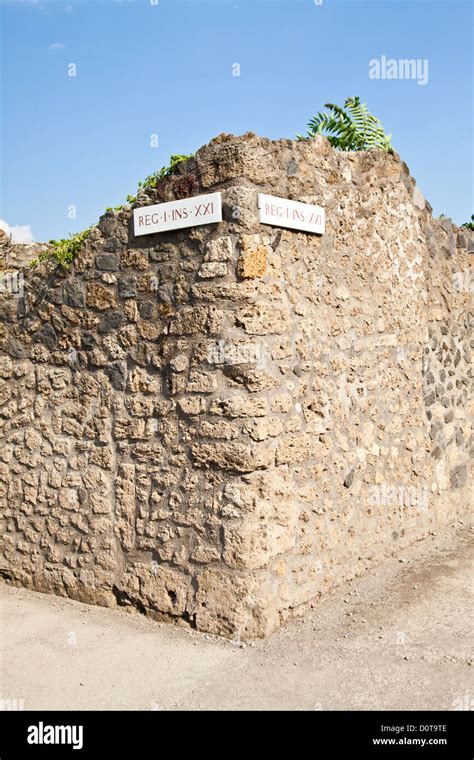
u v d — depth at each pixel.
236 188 4.99
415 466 7.11
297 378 5.42
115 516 5.73
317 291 5.66
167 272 5.38
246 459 4.99
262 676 4.57
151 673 4.67
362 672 4.60
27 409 6.34
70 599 6.03
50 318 6.14
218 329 5.07
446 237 7.79
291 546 5.35
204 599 5.19
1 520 6.54
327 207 5.78
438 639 5.05
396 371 6.78
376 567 6.46
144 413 5.54
